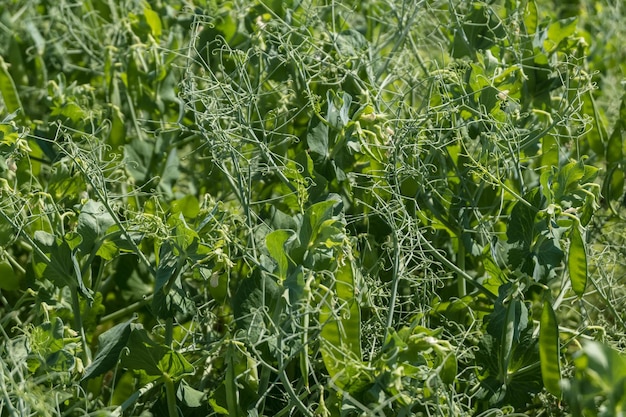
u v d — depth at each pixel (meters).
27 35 2.20
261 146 1.50
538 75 1.73
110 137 1.79
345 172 1.59
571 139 1.75
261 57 1.66
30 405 1.27
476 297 1.58
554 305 1.51
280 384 1.45
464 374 1.50
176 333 1.58
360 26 2.16
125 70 1.94
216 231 1.42
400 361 1.20
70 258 1.40
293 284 1.26
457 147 1.57
